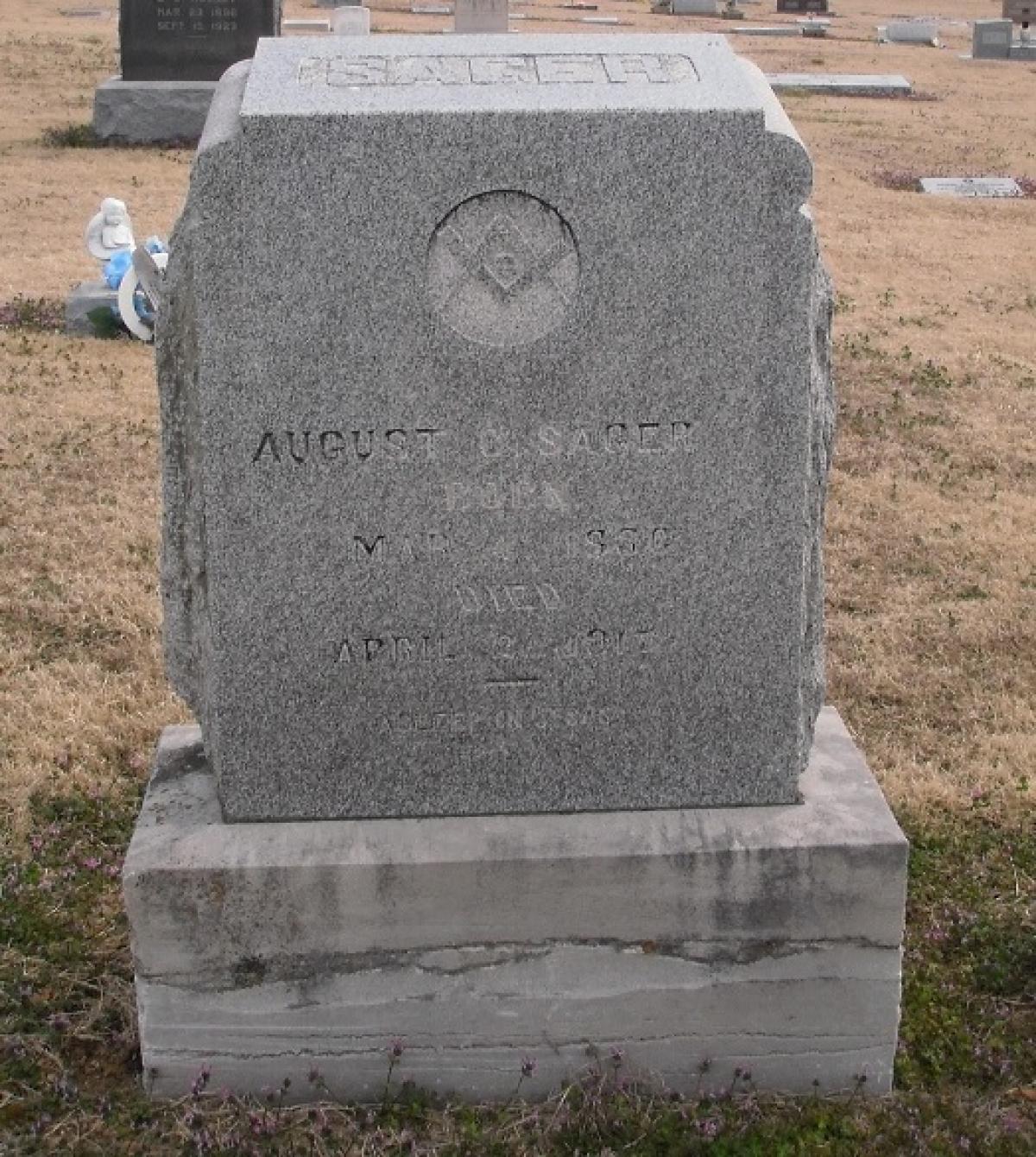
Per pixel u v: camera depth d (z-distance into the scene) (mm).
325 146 1901
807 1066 2078
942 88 11703
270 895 2008
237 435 1969
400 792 2070
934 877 2408
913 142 9195
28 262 5770
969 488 3818
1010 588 3244
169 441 2031
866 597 3199
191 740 2227
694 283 1952
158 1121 2018
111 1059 2102
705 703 2064
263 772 2057
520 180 1919
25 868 2387
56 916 2293
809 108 10297
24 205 6648
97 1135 2004
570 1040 2062
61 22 13266
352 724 2049
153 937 2010
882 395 4527
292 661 2031
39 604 3062
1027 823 2520
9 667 2877
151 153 7820
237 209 1912
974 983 2221
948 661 2980
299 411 1965
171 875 1996
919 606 3168
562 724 2062
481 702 2053
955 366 4855
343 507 1993
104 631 3002
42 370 4484
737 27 15102
